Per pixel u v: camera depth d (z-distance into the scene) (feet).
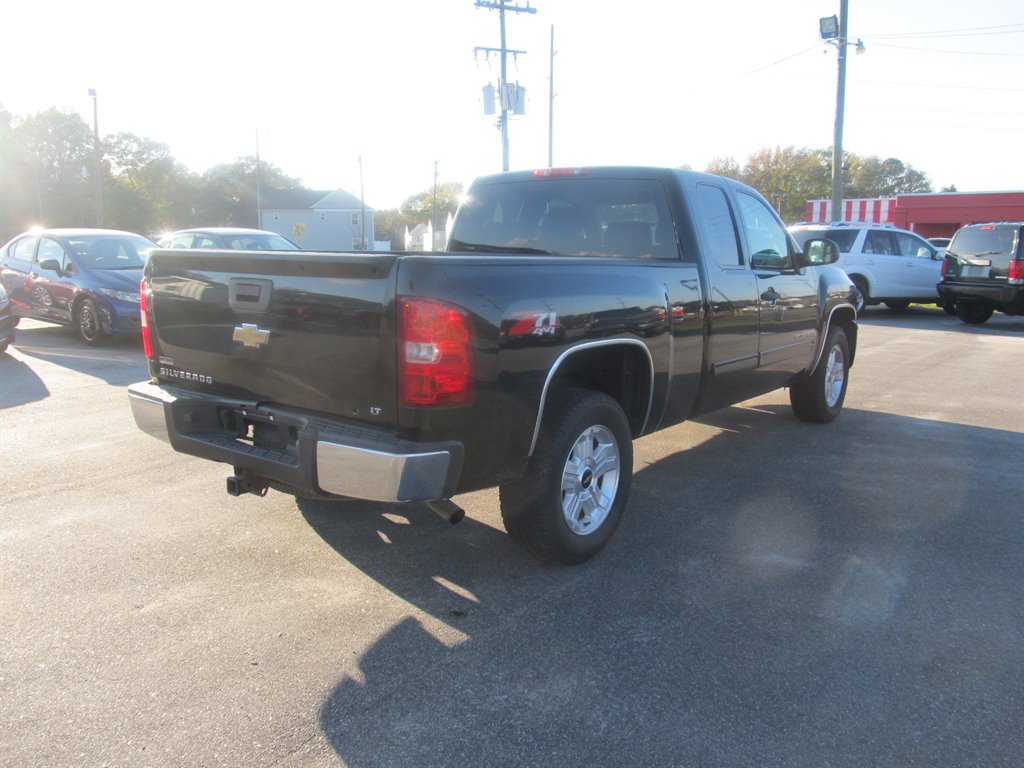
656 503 16.03
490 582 12.34
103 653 10.15
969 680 9.76
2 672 9.70
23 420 21.80
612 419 12.91
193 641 10.46
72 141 243.81
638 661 10.11
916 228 114.73
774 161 183.42
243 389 11.96
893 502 16.19
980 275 48.57
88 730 8.62
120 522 14.57
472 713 9.00
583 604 11.63
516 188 17.40
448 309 9.95
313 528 14.42
